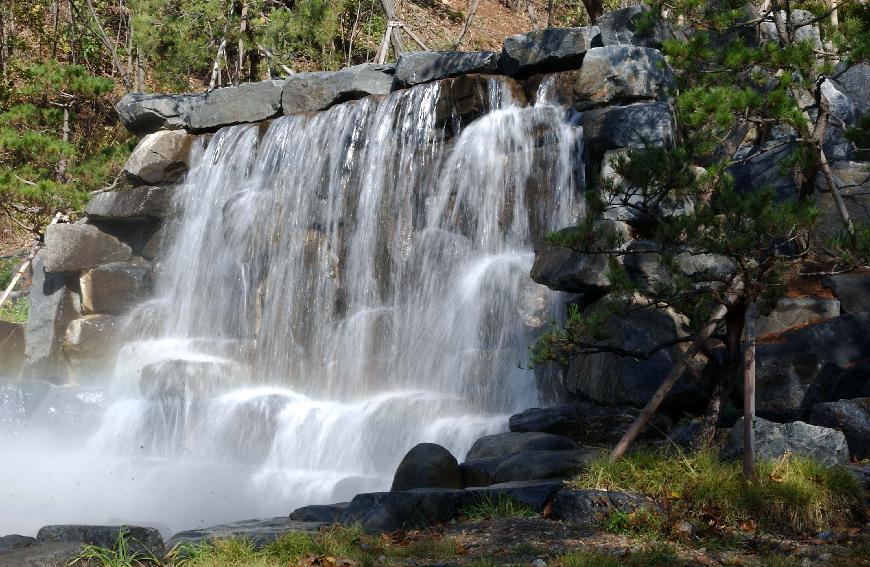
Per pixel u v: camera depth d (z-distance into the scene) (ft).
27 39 88.58
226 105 55.62
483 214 42.39
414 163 45.27
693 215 25.58
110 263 56.39
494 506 24.34
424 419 36.29
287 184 49.85
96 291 55.01
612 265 27.04
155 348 50.70
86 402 46.47
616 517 22.47
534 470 26.55
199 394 44.16
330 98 51.37
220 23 70.38
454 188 43.57
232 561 20.52
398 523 24.16
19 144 57.82
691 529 22.08
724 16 35.06
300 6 67.72
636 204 27.86
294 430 39.37
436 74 47.60
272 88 53.93
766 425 25.20
